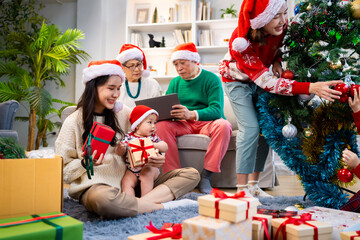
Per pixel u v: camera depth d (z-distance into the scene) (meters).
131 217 1.40
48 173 1.16
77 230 0.92
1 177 1.07
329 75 1.58
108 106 1.55
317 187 1.62
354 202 1.46
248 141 1.86
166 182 1.64
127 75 2.62
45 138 4.77
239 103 1.91
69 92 5.14
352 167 1.41
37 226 0.91
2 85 4.06
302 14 1.69
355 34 1.55
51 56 4.13
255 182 2.14
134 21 4.90
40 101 3.87
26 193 1.12
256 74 1.72
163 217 1.37
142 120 1.67
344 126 1.59
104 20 5.07
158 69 4.90
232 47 1.77
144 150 1.53
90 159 1.33
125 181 1.58
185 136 2.49
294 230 0.91
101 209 1.33
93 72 1.52
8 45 4.62
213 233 0.77
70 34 4.23
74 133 1.53
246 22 1.68
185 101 2.63
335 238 1.01
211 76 2.60
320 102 1.83
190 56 2.51
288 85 1.61
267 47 1.84
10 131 2.03
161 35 4.93
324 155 1.60
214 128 2.38
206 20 4.56
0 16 5.13
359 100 1.44
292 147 1.68
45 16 5.27
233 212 0.81
